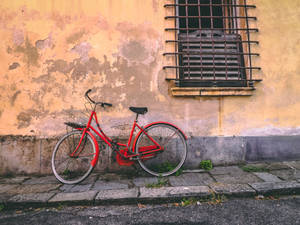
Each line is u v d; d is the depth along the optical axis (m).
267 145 4.09
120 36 3.97
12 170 3.75
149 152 3.48
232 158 4.01
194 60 4.20
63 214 2.53
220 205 2.67
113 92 3.91
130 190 2.96
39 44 3.87
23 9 3.88
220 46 4.25
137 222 2.33
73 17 3.93
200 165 3.90
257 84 4.11
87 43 3.92
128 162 3.44
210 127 4.01
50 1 3.92
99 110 3.87
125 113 3.90
